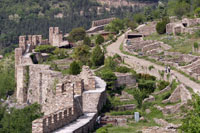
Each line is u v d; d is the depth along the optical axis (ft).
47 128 143.43
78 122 162.50
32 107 208.64
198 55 326.24
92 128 169.37
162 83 256.11
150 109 212.02
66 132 145.28
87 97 187.32
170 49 355.97
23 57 344.49
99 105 189.98
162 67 301.84
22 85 279.69
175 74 277.44
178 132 146.10
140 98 222.28
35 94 272.51
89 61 339.16
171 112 209.15
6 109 243.81
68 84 166.91
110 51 381.40
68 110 160.15
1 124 199.31
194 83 253.24
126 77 263.08
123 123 185.78
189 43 372.38
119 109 210.59
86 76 209.05
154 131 149.89
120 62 334.24
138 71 305.53
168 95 233.96
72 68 272.72
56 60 356.38
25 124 188.03
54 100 168.45
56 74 250.16
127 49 380.78
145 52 362.74
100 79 244.01
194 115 150.10
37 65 281.33
